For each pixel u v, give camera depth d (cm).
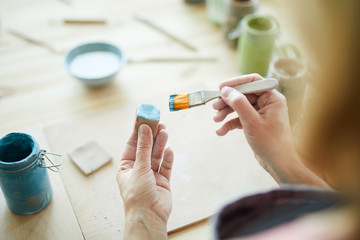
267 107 62
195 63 96
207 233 65
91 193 70
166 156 64
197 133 80
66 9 111
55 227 65
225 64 96
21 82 91
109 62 92
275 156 59
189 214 67
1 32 103
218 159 75
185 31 105
